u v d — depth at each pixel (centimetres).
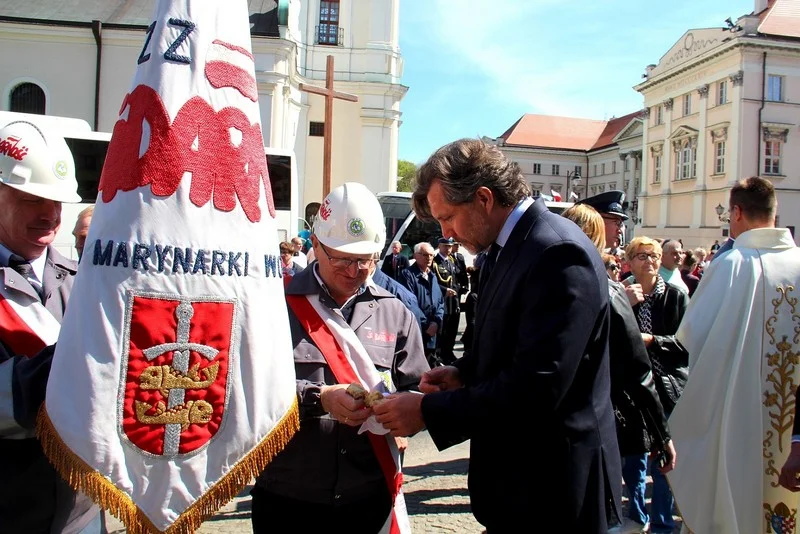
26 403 183
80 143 989
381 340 249
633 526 240
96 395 172
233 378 186
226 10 193
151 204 178
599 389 194
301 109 2616
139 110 181
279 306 198
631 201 5741
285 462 234
